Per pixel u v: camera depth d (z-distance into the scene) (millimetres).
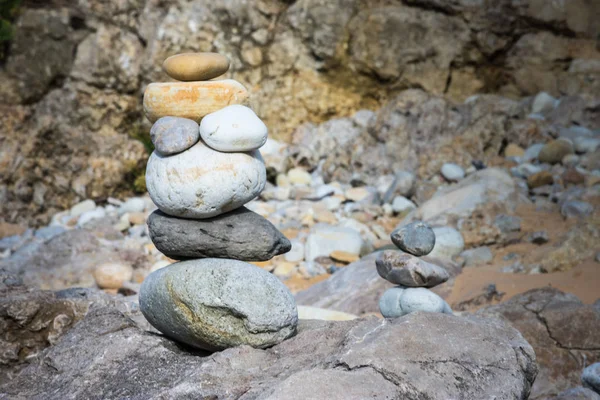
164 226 1330
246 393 1123
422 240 1492
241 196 1312
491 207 2857
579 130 3393
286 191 3379
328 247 2850
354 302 2270
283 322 1288
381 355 1139
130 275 2691
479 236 2721
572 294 2039
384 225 3113
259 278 1293
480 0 3652
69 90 3646
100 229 3154
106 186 3564
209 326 1269
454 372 1136
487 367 1158
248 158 1316
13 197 3441
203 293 1268
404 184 3215
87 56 3633
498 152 3354
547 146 3219
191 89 1336
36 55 3615
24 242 3186
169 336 1369
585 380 1504
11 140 3516
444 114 3449
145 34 3646
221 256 1337
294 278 2729
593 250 2404
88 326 1395
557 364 1818
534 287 2262
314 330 1289
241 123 1293
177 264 1325
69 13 3619
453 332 1212
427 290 1479
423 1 3650
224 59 1381
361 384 1075
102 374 1275
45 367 1332
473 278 2396
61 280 2713
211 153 1299
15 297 1558
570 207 2775
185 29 3625
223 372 1194
